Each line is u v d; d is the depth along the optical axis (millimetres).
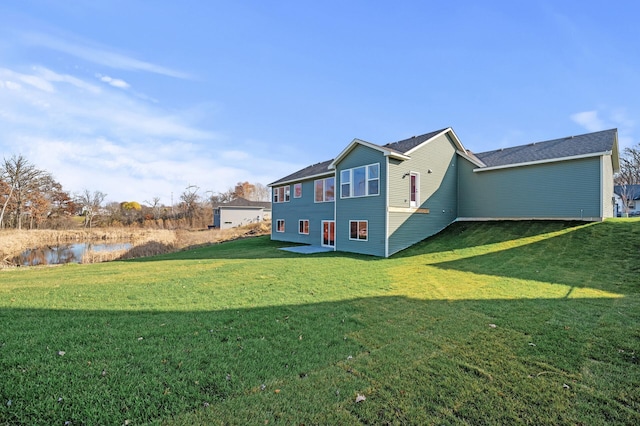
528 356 3926
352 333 4797
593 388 3193
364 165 15656
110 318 5512
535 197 15492
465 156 18031
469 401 2990
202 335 4703
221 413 2824
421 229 16062
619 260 9391
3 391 3107
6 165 34219
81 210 45156
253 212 48500
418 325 5125
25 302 6629
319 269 10797
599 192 13578
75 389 3172
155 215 50562
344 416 2785
